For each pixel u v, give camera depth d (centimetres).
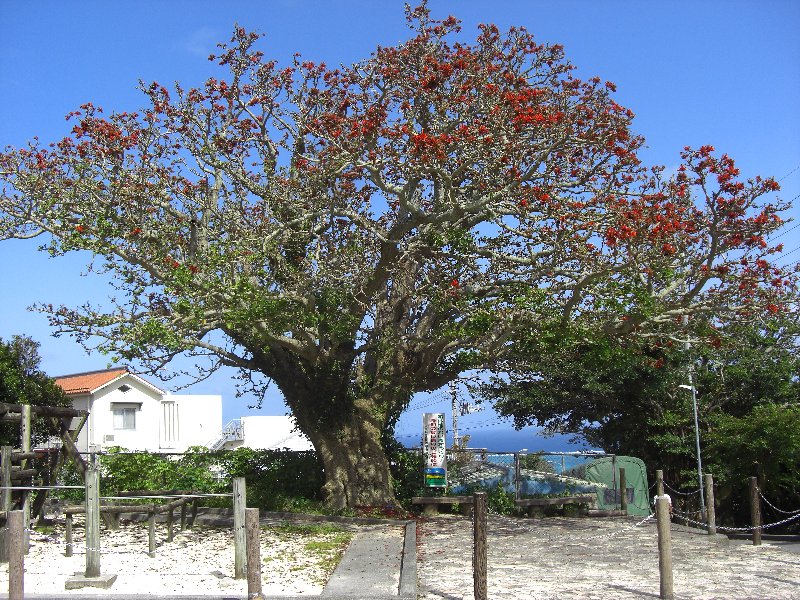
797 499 2531
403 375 1867
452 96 1572
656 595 978
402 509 1811
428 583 1040
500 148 1499
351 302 1638
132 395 3509
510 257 1576
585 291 1474
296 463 1973
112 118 1719
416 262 1675
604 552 1355
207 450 2069
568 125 1535
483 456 2089
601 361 1639
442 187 1650
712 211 1293
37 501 1573
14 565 767
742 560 1303
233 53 1811
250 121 1808
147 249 1589
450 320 1648
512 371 1872
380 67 1678
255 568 852
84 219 1595
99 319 1525
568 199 1564
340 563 1178
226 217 1730
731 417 2431
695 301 1506
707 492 1636
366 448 1841
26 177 1642
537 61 1717
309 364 1847
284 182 1747
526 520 1823
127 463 1909
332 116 1623
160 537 1457
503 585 1038
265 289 1545
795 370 2544
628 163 1616
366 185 1809
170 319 1488
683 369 2517
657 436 2577
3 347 1788
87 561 1030
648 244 1392
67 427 1661
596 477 2067
